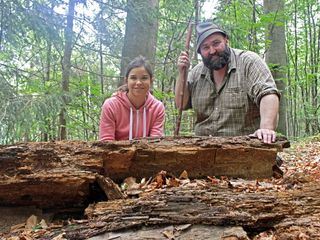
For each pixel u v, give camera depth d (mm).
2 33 2314
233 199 1003
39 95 2457
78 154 1174
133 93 1558
